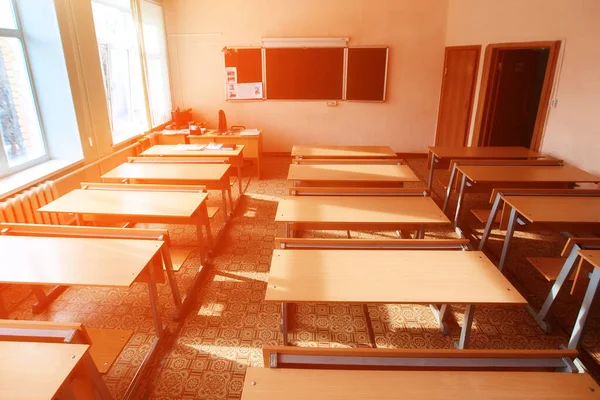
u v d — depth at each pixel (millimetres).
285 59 6777
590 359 2486
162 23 6582
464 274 2035
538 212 2859
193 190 3400
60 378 1314
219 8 6574
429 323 2830
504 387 1310
